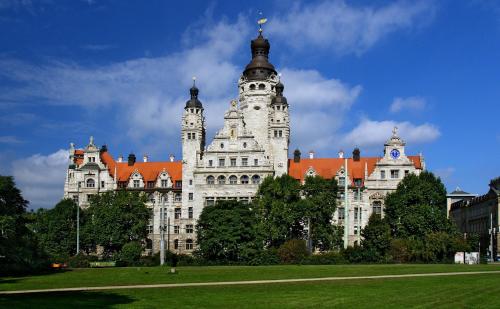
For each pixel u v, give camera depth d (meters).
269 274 75.12
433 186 122.69
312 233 122.94
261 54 157.00
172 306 46.50
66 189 153.38
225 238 111.25
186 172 147.25
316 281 65.44
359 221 141.12
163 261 108.38
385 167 142.12
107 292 55.50
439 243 106.19
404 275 71.88
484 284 61.03
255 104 153.25
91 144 154.25
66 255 110.38
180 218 147.38
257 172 141.75
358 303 48.12
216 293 54.78
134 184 151.88
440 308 45.72
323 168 147.62
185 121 149.00
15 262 81.75
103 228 125.56
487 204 150.50
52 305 46.44
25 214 90.06
